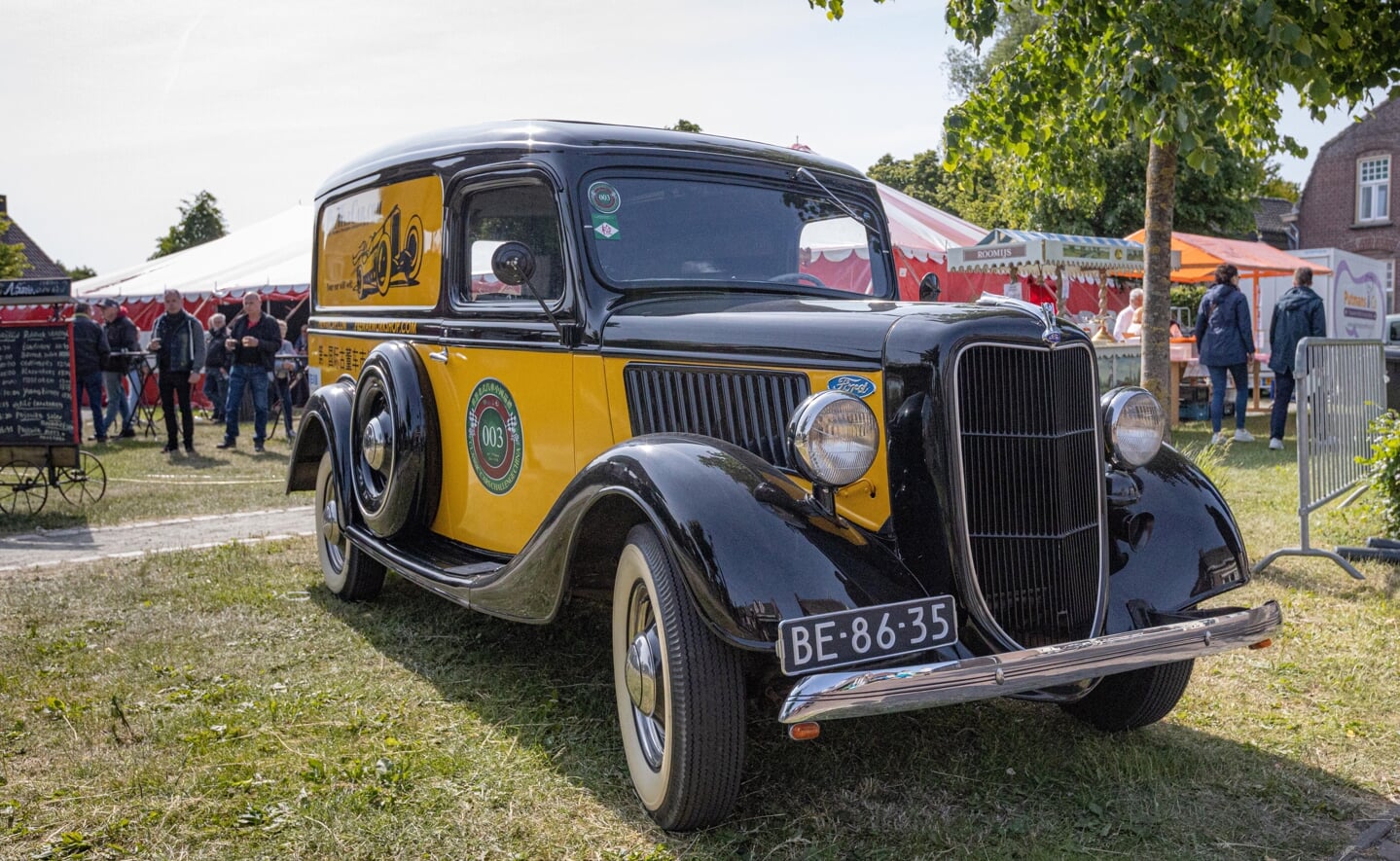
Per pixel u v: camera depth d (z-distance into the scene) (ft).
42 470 26.76
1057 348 9.96
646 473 9.48
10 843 9.25
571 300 12.28
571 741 11.41
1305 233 117.29
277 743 11.44
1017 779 10.59
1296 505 24.52
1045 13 21.81
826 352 10.32
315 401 17.21
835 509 9.63
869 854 9.12
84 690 13.12
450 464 14.57
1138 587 10.52
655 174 13.06
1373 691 13.01
